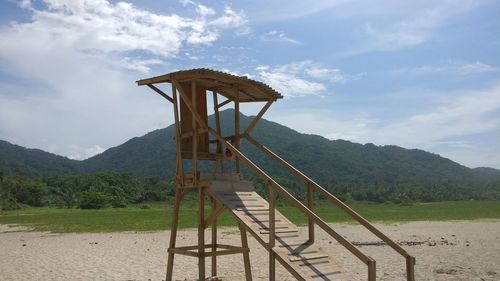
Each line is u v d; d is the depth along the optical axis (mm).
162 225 33156
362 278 13016
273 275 8820
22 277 13578
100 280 13078
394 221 37469
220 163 12102
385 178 169000
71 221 38625
